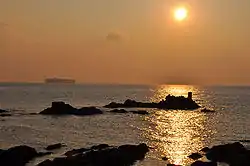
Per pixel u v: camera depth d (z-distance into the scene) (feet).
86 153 147.43
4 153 144.87
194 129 253.24
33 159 149.18
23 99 579.48
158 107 426.10
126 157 149.28
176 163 149.89
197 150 175.94
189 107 424.46
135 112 365.61
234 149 156.97
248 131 245.65
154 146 184.24
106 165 142.00
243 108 450.30
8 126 255.91
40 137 211.41
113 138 211.00
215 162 141.79
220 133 234.99
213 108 446.60
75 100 583.99
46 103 495.82
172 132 237.25
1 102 506.48
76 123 280.51
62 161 134.62
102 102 545.03
